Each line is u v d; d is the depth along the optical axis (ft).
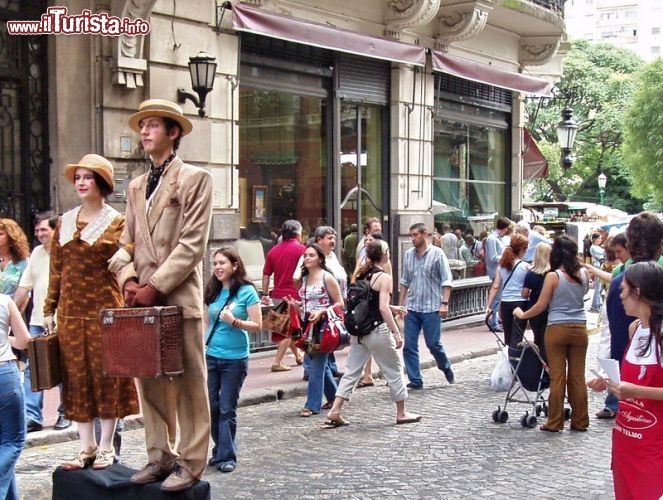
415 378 37.19
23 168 37.22
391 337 29.94
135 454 26.13
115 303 18.04
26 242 28.02
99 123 37.60
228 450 24.20
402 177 54.90
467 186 63.72
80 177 17.97
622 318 20.40
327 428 29.63
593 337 54.75
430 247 37.35
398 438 28.17
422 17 52.34
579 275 28.76
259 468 24.53
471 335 53.52
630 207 204.85
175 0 39.63
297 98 47.93
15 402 18.34
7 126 36.70
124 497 16.42
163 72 39.37
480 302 63.26
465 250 63.00
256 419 31.17
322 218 49.85
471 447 26.99
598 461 25.29
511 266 38.34
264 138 45.93
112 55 37.45
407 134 55.06
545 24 64.64
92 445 17.99
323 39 46.14
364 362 30.19
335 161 50.06
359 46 48.60
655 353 14.26
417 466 24.77
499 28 65.26
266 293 39.73
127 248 16.07
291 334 30.78
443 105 59.98
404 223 54.65
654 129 167.32
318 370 31.63
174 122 15.96
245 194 44.91
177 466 16.02
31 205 37.52
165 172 15.89
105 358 15.28
